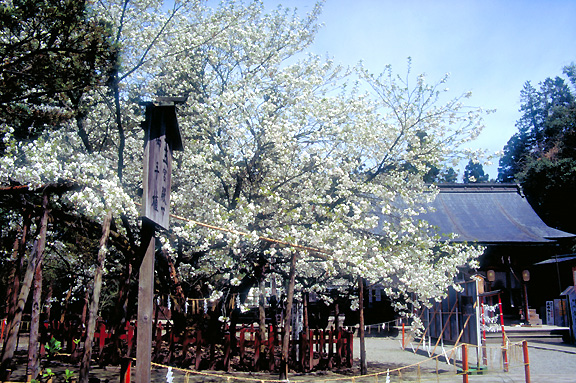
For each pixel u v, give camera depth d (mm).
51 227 11398
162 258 11281
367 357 15062
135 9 11328
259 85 11617
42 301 17688
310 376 10906
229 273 10711
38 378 7211
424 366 12930
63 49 8453
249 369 11297
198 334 11125
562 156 37469
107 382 8984
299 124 10742
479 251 12086
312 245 9844
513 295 23266
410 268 10438
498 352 15055
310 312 20422
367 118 11586
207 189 10641
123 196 7059
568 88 46500
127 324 12234
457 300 15062
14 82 8422
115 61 9062
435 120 11445
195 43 11180
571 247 31703
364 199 11242
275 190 10758
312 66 12047
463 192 27766
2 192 7543
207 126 10445
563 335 18469
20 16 7898
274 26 12461
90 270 13727
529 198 35406
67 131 10758
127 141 11414
